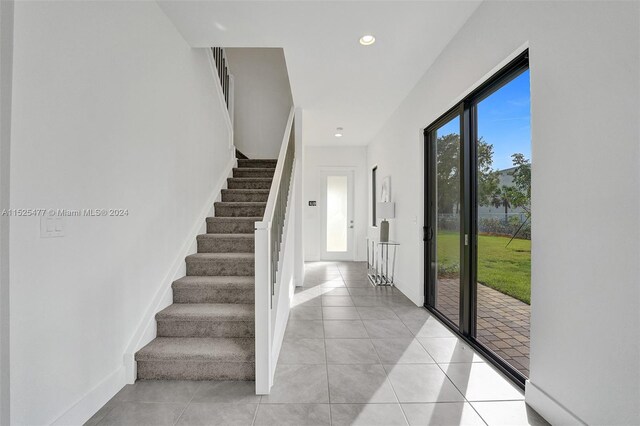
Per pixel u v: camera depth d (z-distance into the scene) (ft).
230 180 13.56
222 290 8.52
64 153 4.96
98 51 5.69
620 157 4.12
